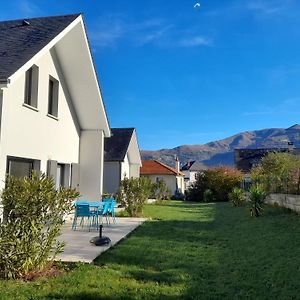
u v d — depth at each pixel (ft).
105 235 38.29
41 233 22.85
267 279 22.16
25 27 42.27
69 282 21.08
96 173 56.65
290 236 35.04
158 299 18.76
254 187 59.62
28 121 39.91
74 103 54.34
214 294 19.66
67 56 48.21
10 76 28.45
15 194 22.47
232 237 37.47
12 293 18.89
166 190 117.08
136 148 113.09
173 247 32.07
